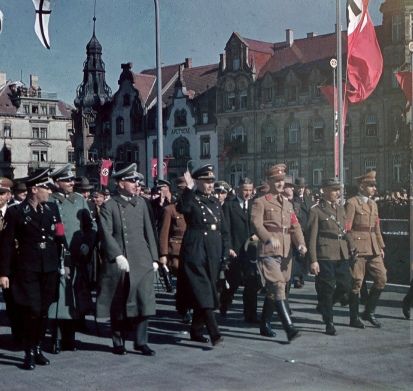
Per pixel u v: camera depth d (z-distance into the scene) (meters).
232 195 11.29
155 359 7.25
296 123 48.31
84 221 8.06
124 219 7.56
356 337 8.23
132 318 7.69
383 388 6.07
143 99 58.72
